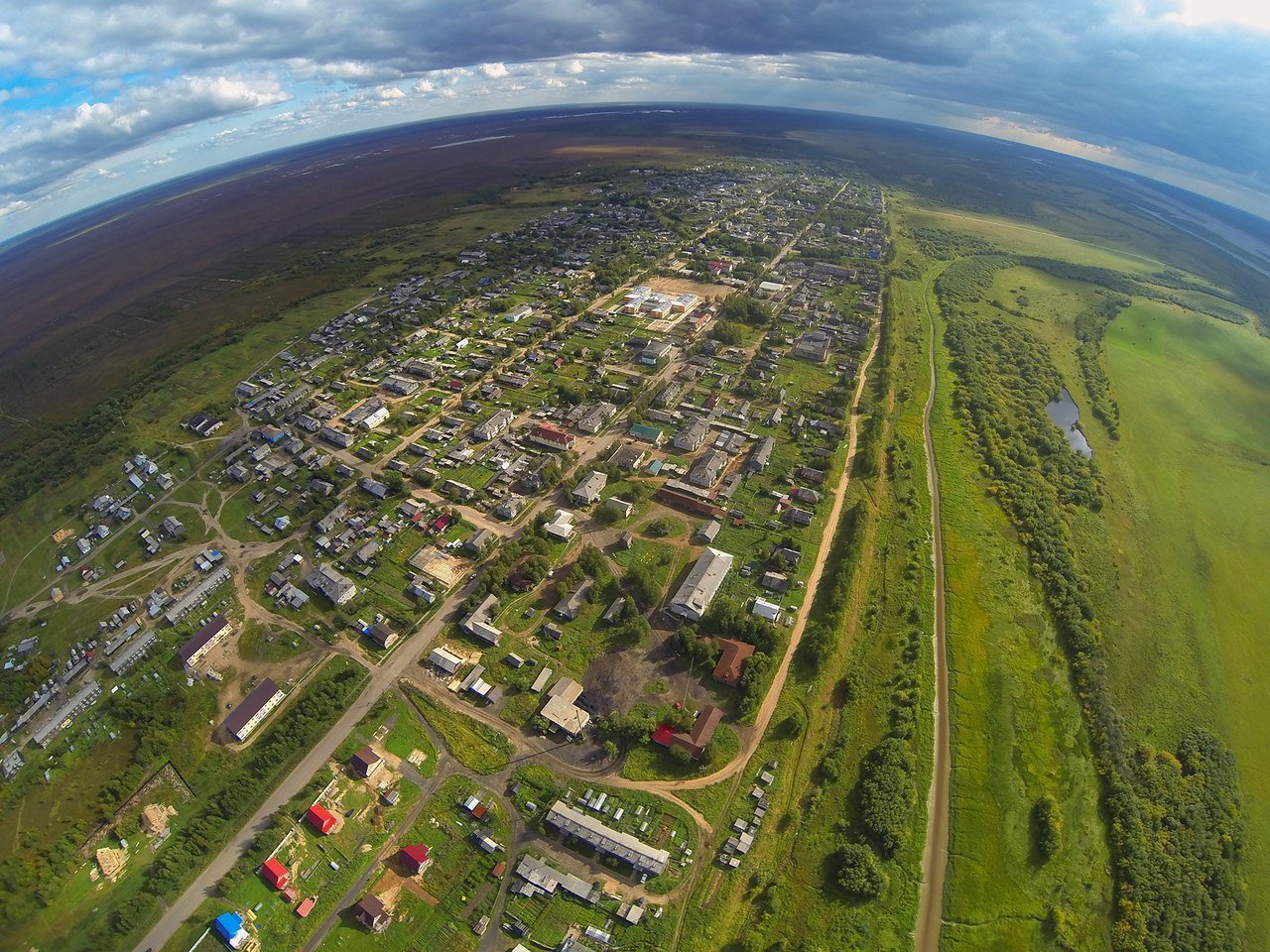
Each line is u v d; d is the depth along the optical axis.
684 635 124.50
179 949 89.25
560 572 146.25
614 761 109.06
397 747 112.56
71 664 131.75
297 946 88.88
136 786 110.06
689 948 86.44
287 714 119.19
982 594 142.38
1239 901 93.31
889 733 113.00
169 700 123.25
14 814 107.44
